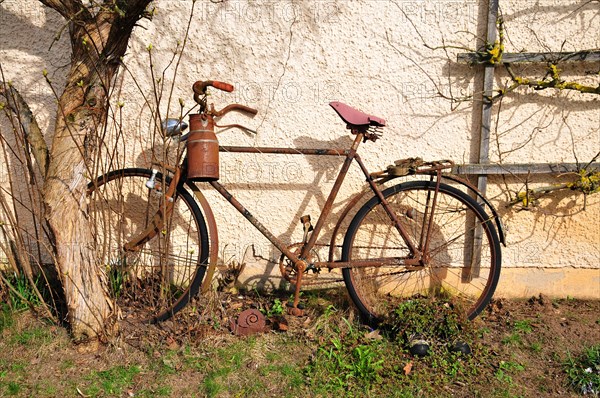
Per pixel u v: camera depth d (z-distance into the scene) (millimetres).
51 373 2725
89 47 2730
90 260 2885
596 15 3303
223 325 3172
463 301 3492
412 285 3619
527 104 3406
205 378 2719
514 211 3514
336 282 3604
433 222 3564
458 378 2789
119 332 2990
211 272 3209
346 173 3389
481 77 3389
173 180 3078
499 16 3322
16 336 2961
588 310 3471
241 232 3592
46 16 3371
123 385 2656
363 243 3611
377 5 3359
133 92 3436
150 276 3490
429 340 2994
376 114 3459
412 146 3480
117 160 3289
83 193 2859
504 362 2932
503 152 3449
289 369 2795
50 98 3443
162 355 2879
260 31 3398
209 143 2986
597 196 3465
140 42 3395
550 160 3451
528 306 3531
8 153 3498
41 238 3303
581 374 2826
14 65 3416
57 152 2805
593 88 3242
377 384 2711
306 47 3410
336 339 2988
